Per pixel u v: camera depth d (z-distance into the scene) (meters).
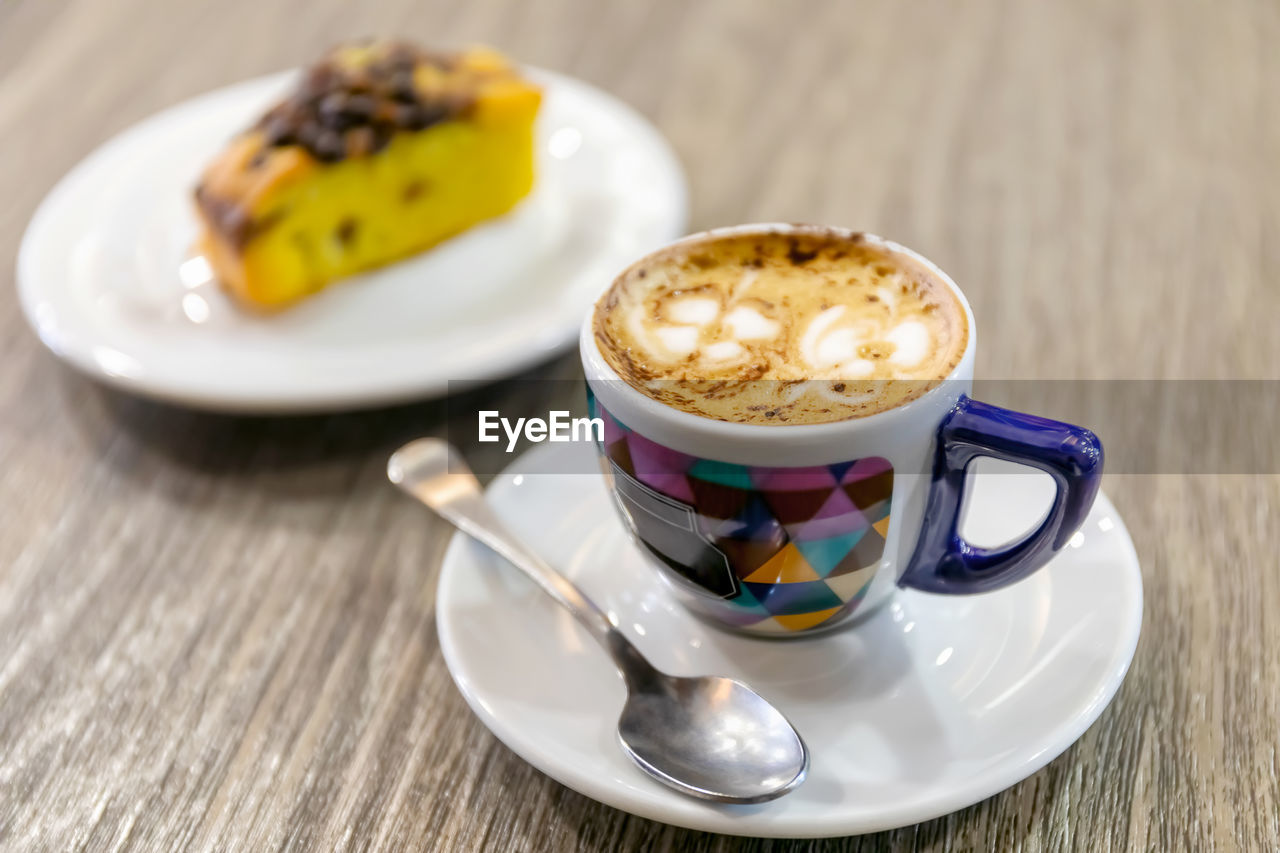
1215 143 0.61
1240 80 0.65
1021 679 0.40
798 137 0.64
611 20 0.76
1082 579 0.42
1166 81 0.65
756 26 0.74
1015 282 0.55
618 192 0.60
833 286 0.42
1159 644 0.43
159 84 0.72
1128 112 0.63
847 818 0.37
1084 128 0.62
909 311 0.41
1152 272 0.55
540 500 0.46
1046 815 0.40
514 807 0.41
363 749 0.42
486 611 0.42
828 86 0.67
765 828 0.37
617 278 0.42
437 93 0.59
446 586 0.43
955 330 0.40
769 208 0.60
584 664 0.42
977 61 0.68
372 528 0.48
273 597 0.46
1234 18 0.70
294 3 0.81
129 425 0.52
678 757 0.39
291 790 0.41
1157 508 0.46
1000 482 0.45
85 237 0.58
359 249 0.59
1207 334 0.52
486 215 0.61
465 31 0.76
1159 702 0.42
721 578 0.41
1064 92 0.65
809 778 0.39
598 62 0.72
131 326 0.54
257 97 0.66
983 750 0.39
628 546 0.45
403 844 0.40
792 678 0.41
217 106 0.65
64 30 0.79
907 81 0.67
